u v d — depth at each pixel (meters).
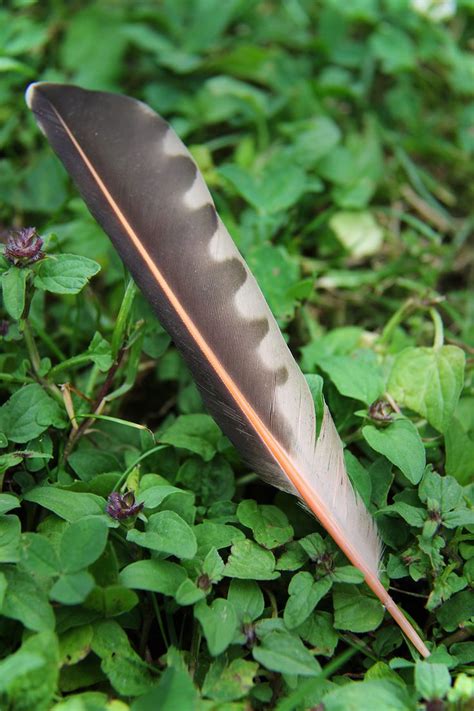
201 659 0.36
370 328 0.44
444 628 0.36
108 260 0.43
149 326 0.40
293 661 0.35
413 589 0.38
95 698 0.35
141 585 0.35
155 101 0.47
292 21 0.51
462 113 0.49
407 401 0.39
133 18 0.49
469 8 0.51
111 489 0.37
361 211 0.46
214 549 0.36
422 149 0.49
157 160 0.37
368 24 0.50
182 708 0.34
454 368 0.39
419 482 0.37
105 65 0.48
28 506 0.37
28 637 0.35
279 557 0.37
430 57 0.50
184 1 0.49
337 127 0.47
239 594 0.36
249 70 0.48
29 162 0.46
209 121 0.47
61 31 0.49
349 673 0.37
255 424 0.37
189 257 0.37
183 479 0.38
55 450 0.39
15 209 0.45
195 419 0.39
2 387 0.40
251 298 0.37
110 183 0.37
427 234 0.46
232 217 0.45
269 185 0.44
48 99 0.38
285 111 0.48
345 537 0.36
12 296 0.36
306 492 0.36
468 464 0.38
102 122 0.37
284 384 0.37
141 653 0.36
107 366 0.38
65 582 0.34
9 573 0.35
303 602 0.35
